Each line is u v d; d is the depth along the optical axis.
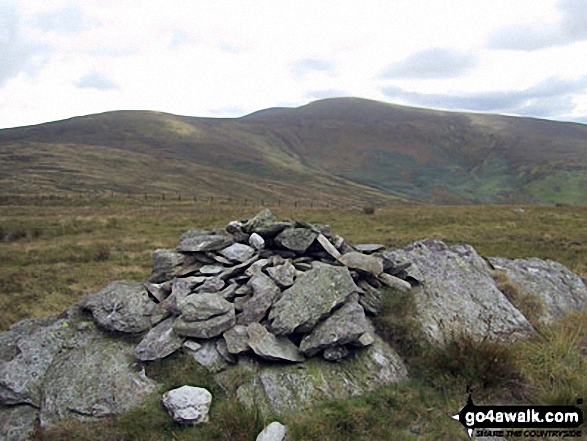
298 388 5.70
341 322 6.34
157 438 5.06
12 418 5.55
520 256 19.38
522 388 5.66
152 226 31.05
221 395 5.75
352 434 5.00
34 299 12.73
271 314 6.69
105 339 6.79
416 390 5.80
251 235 9.12
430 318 7.18
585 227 30.16
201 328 6.46
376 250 10.10
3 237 24.88
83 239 24.81
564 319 8.30
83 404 5.54
